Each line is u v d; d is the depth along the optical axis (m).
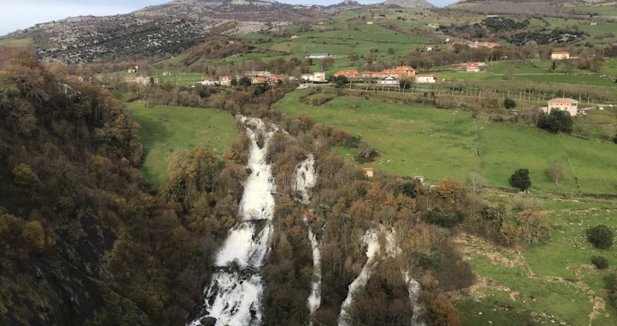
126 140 125.94
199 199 115.50
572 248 102.06
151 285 92.50
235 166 128.62
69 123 112.25
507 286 93.62
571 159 132.88
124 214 100.44
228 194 121.31
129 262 93.25
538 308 88.25
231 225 116.81
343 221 110.06
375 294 93.62
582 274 95.19
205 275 104.19
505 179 125.12
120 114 128.50
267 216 120.69
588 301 88.94
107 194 100.75
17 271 72.81
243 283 104.56
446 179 118.69
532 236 104.69
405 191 116.25
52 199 88.00
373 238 106.69
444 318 83.81
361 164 135.00
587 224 108.44
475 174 124.06
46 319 72.19
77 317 77.19
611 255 99.38
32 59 114.44
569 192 119.56
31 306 71.38
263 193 126.88
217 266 108.38
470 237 106.94
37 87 106.81
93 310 79.88
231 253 112.56
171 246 101.75
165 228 104.81
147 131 142.88
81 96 122.25
